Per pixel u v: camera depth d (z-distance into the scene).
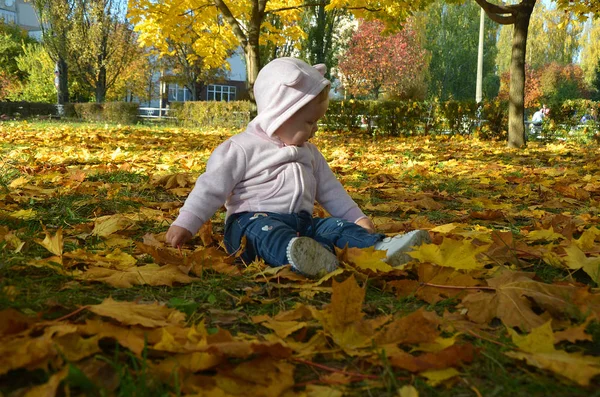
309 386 1.36
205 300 2.06
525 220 4.11
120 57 32.28
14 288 1.85
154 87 44.81
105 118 27.48
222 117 23.47
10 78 40.97
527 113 43.56
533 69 58.03
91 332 1.51
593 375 1.36
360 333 1.62
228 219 2.73
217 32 17.25
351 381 1.42
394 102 17.81
